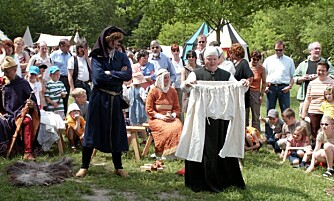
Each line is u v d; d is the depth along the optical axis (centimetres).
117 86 629
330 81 809
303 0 1859
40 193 555
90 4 5091
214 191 572
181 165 718
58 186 586
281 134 836
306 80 878
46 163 659
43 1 5062
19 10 4472
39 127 766
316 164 729
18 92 765
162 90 785
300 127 768
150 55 964
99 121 621
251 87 911
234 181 586
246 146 850
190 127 570
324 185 637
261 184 617
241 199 547
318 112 805
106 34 614
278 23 3259
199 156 561
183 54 1836
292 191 593
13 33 4516
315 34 2823
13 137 735
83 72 950
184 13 1825
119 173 645
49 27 5084
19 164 648
